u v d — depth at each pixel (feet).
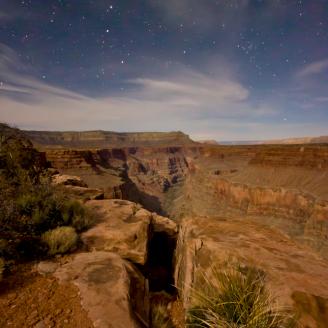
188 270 16.42
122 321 9.45
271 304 8.04
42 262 14.02
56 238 15.84
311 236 185.06
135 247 20.34
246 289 8.45
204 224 21.91
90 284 11.87
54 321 9.18
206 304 8.89
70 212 22.11
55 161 256.52
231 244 16.38
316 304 9.47
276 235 18.93
